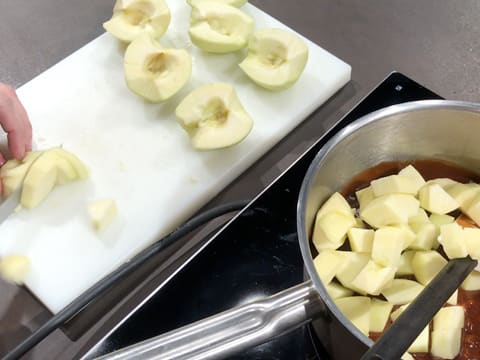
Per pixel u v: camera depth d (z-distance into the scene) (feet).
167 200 1.70
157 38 1.96
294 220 1.53
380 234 1.30
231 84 1.91
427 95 1.75
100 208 1.64
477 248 1.31
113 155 1.78
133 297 1.53
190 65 1.83
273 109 1.86
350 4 2.16
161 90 1.80
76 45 2.12
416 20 2.10
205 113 1.75
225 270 1.46
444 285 1.03
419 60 1.98
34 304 1.55
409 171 1.45
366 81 1.95
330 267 1.28
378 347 0.89
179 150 1.78
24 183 1.63
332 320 1.06
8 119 1.65
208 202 1.75
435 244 1.36
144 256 1.55
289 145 1.85
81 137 1.81
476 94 1.88
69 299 1.54
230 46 1.90
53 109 1.87
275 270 1.46
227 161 1.76
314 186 1.26
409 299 1.27
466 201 1.41
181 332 1.04
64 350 1.45
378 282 1.25
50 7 2.23
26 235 1.64
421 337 1.21
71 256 1.61
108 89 1.91
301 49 1.83
